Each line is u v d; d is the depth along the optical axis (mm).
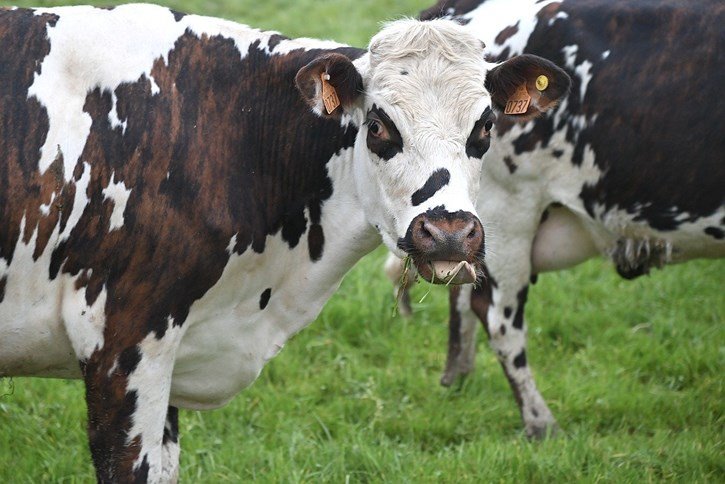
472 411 6699
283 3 14570
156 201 4219
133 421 4363
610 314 8148
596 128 5887
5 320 4242
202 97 4426
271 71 4566
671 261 6262
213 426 6422
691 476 5781
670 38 5848
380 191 4254
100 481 4438
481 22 6281
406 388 7020
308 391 6879
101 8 4457
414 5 14945
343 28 13492
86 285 4230
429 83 4152
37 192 4125
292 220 4664
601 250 6281
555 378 7156
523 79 4457
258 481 5617
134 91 4293
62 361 4539
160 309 4293
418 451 6148
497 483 5684
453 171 4062
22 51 4219
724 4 5891
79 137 4188
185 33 4484
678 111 5809
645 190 5930
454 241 3902
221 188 4355
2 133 4105
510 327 6441
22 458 5781
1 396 5801
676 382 7238
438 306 8188
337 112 4309
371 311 7887
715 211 5914
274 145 4570
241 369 4859
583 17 5949
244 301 4668
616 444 6191
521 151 5980
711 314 8180
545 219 6301
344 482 5734
